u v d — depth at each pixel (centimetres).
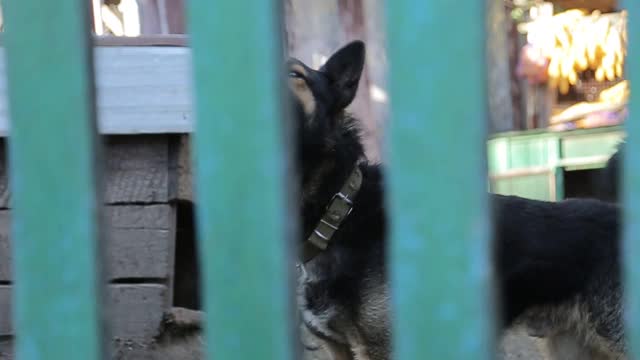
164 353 338
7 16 98
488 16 93
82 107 98
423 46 91
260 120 94
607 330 260
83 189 99
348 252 253
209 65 95
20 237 100
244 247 96
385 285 248
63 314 101
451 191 91
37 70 98
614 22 677
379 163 274
